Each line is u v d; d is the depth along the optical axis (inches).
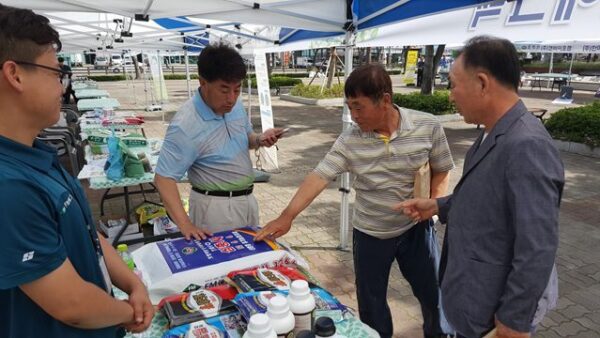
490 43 57.0
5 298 39.9
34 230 36.3
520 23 79.4
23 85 37.8
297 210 84.6
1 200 34.3
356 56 858.1
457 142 372.2
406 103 513.0
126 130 255.0
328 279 147.9
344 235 167.8
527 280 50.6
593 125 318.7
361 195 93.3
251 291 59.0
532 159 51.9
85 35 255.1
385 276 97.0
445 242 69.3
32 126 39.9
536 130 54.3
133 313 48.5
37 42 38.0
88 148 198.4
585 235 182.2
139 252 73.7
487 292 58.2
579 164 297.7
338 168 89.7
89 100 366.6
